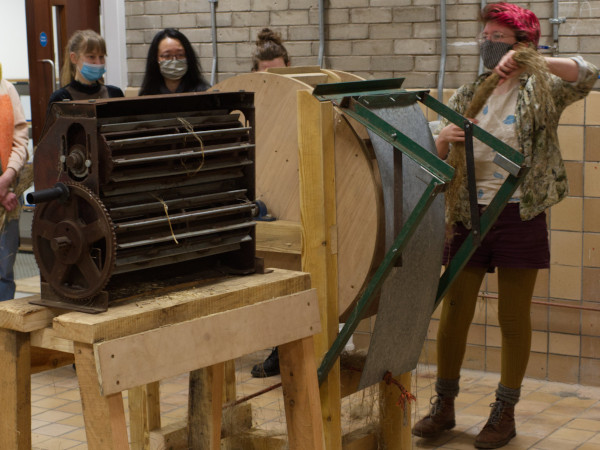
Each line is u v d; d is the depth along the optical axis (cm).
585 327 421
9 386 224
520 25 313
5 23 666
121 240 214
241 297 234
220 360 226
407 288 277
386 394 311
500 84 329
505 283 345
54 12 588
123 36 527
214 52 500
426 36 447
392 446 314
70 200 213
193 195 234
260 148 294
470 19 436
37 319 219
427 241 278
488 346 445
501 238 339
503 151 287
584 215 413
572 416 386
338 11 466
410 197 272
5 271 466
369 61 462
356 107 260
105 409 203
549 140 333
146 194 222
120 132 214
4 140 450
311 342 254
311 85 306
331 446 282
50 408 398
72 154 211
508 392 351
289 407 258
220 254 255
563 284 423
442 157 331
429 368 448
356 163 271
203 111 242
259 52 441
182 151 225
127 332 208
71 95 433
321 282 275
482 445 349
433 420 359
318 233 273
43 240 220
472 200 295
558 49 416
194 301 222
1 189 448
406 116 284
